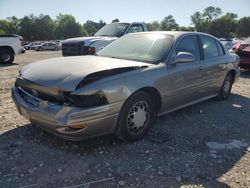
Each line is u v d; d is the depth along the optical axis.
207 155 3.94
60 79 3.64
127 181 3.26
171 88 4.65
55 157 3.68
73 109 3.45
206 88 5.76
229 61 6.48
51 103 3.63
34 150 3.83
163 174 3.43
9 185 3.11
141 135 4.25
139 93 4.07
